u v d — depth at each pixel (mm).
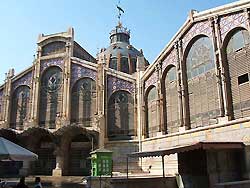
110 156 31047
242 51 27688
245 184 17094
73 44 52625
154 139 39594
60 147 45281
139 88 44719
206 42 31984
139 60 47031
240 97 27406
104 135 44938
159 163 37688
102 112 46031
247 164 22750
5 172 48156
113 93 47031
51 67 52188
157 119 40000
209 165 22109
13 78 53906
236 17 28469
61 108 48875
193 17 33438
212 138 29406
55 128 48531
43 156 48719
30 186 31109
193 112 33094
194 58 33781
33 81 52250
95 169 30500
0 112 52781
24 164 47750
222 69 29141
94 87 48531
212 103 30391
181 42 35656
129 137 44406
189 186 23797
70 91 49469
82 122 47625
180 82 35125
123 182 22750
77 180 38625
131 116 45344
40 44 53656
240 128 26359
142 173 38094
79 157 46719
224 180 22281
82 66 49938
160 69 39594
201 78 32375
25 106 52000
